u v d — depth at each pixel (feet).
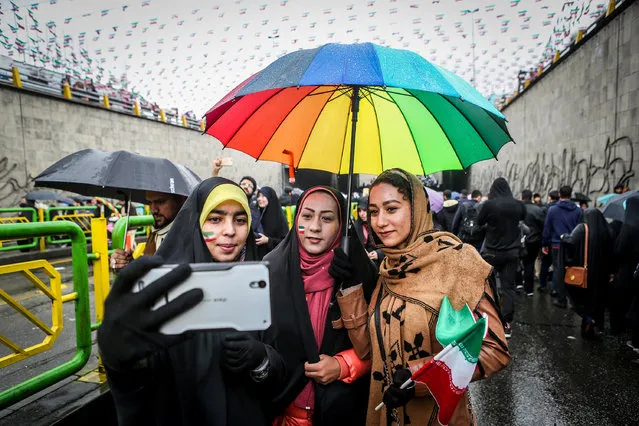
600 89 24.73
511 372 11.19
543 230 18.16
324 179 63.57
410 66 4.22
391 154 6.29
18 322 13.17
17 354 6.12
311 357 4.77
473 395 9.98
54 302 6.75
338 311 5.04
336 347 5.06
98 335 2.89
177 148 53.88
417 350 4.26
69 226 6.84
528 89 39.91
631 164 21.17
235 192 4.43
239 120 6.07
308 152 6.49
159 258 3.01
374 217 4.65
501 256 14.24
